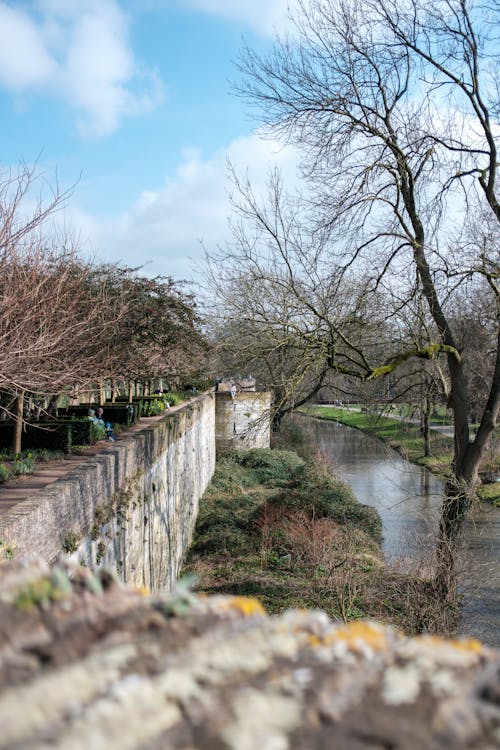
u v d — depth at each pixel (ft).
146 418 100.89
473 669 5.25
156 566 56.44
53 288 47.67
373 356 61.05
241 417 136.77
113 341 73.20
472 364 72.54
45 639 5.16
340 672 5.16
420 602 48.29
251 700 4.78
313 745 4.42
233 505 99.14
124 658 5.11
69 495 30.50
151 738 4.43
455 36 56.49
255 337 55.21
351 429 186.19
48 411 71.41
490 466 103.81
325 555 60.29
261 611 6.30
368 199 58.18
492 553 70.79
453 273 55.98
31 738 4.31
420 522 86.48
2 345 38.09
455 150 58.90
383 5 56.29
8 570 6.06
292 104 58.23
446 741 4.47
